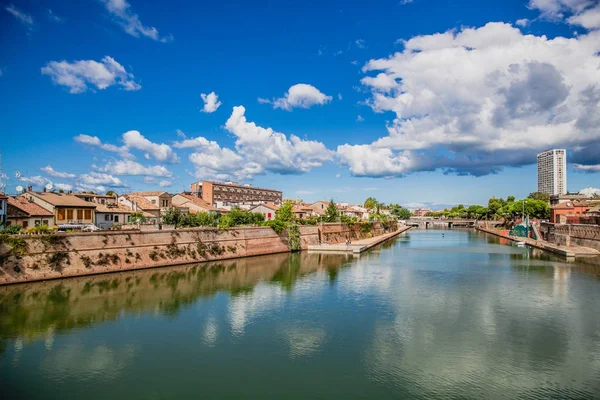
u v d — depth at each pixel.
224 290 53.31
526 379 27.95
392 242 137.38
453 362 30.56
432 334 36.50
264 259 84.88
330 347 33.38
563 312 43.16
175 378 27.72
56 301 45.41
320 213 172.38
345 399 25.14
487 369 29.44
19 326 37.50
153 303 46.12
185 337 35.44
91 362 30.17
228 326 38.50
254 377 27.94
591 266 75.25
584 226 98.75
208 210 125.19
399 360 30.89
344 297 49.91
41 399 24.81
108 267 60.34
